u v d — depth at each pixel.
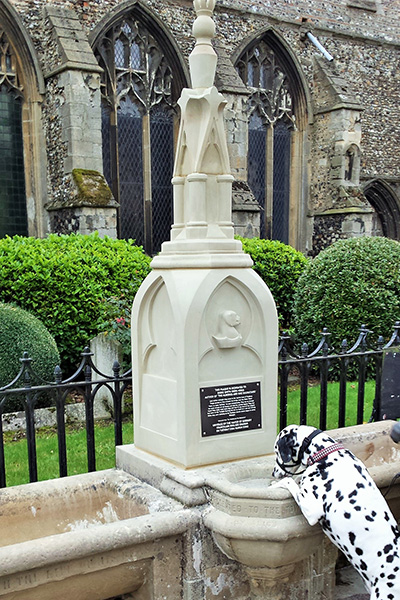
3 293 6.39
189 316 2.25
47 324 6.57
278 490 1.99
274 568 2.08
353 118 15.24
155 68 13.26
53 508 2.41
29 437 2.85
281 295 9.52
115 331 6.01
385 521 1.97
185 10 13.41
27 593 1.83
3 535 2.29
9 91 11.49
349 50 16.55
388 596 1.89
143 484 2.43
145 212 13.37
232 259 2.37
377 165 17.52
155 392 2.49
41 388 2.87
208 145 2.39
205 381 2.33
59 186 11.36
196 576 2.13
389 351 3.74
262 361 2.46
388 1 17.08
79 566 1.89
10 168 11.64
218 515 2.05
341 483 1.99
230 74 13.05
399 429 2.37
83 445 4.67
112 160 12.87
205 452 2.33
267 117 15.32
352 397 6.10
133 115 13.15
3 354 5.29
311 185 16.00
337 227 15.24
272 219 15.88
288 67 15.45
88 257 7.00
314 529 2.01
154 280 2.44
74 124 10.80
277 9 15.02
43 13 11.44
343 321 6.88
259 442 2.47
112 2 12.29
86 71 10.84
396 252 7.04
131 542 1.95
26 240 7.65
